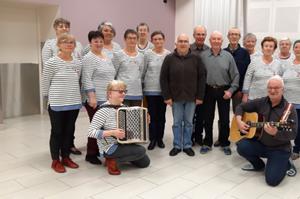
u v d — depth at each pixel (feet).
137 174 10.19
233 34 12.64
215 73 12.06
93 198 8.55
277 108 9.57
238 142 10.52
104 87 10.88
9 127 16.03
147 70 12.35
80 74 10.49
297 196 8.83
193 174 10.26
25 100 19.07
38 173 10.13
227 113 12.51
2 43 17.66
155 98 12.47
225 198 8.68
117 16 20.20
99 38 10.70
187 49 11.55
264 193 8.98
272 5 19.31
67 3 17.93
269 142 9.71
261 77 11.60
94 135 9.65
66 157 10.66
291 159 11.17
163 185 9.42
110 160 10.13
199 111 12.94
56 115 9.89
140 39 13.46
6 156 11.66
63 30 11.26
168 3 23.11
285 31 19.04
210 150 12.65
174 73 11.54
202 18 22.04
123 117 9.83
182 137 12.45
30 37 18.75
